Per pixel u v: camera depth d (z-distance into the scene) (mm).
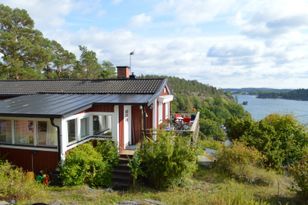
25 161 12250
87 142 13289
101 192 10781
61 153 11523
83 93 17703
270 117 18500
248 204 9164
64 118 11469
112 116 13695
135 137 16250
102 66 50875
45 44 38531
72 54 45719
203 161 15906
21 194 9141
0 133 12797
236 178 13617
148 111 16641
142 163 12094
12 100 15523
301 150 16859
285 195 11469
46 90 19281
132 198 10102
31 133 12234
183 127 18938
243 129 17781
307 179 10828
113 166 12594
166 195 10711
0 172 9930
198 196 10492
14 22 35062
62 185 11227
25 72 34219
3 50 34094
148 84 18250
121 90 17484
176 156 11758
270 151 16266
